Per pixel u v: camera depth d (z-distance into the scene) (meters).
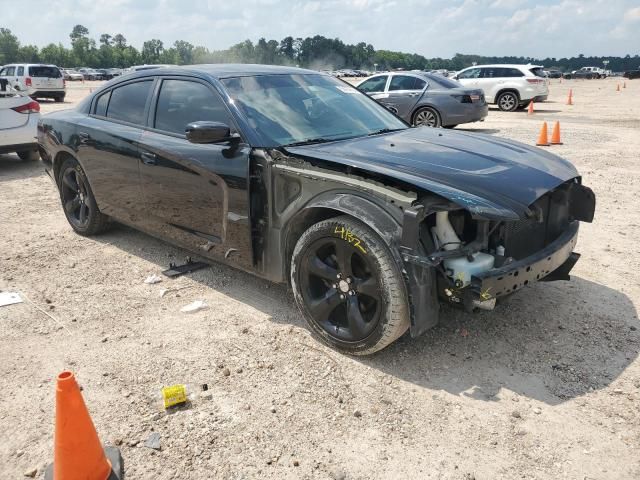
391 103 13.80
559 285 4.38
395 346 3.50
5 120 8.80
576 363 3.30
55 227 6.02
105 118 5.02
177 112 4.33
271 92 4.19
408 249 2.93
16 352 3.49
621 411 2.86
